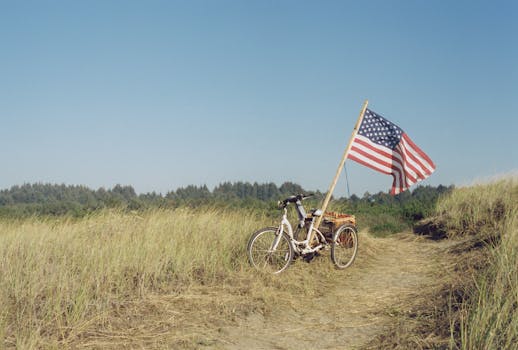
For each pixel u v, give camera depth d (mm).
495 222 10547
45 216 10836
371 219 14938
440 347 4605
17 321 5117
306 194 8742
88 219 10117
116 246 7613
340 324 5859
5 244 7895
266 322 5863
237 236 9062
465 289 6102
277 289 7156
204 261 7676
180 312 5781
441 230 11984
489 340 4250
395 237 12727
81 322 5215
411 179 9711
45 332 4965
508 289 5617
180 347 4910
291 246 8195
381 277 8305
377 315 6133
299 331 5621
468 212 12070
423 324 5414
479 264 7629
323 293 7262
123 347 4797
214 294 6516
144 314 5621
